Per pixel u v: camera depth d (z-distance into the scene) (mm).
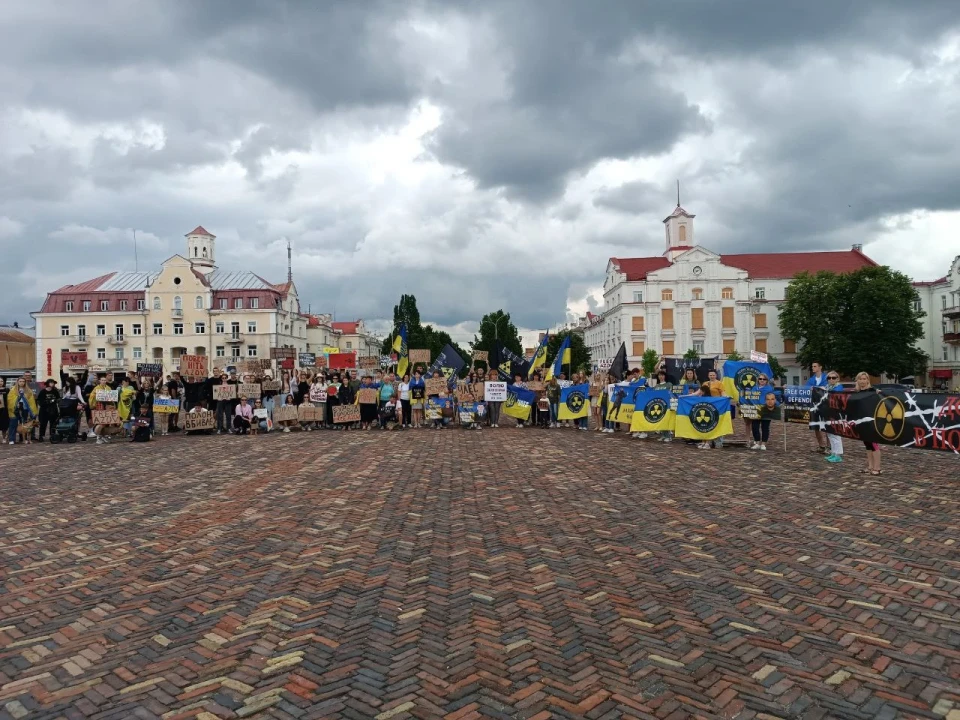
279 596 5922
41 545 7625
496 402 23172
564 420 23453
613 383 22906
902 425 11781
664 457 14570
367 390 22234
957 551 7125
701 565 6707
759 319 81812
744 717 3951
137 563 6926
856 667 4547
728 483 11234
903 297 64438
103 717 3977
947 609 5531
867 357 63219
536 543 7527
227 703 4121
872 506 9367
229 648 4883
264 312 82125
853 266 83000
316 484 11180
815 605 5645
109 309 82250
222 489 10836
